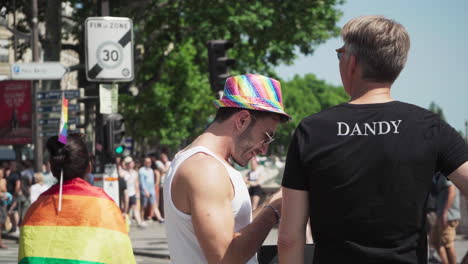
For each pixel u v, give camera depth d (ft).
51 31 76.38
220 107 8.73
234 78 8.70
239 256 7.98
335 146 7.45
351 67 7.91
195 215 7.95
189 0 78.28
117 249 11.10
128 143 97.09
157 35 85.61
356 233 7.35
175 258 8.47
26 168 63.41
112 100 37.35
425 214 7.48
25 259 10.96
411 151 7.37
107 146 37.01
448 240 30.60
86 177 11.50
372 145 7.39
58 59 76.79
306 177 7.63
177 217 8.27
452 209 30.50
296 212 7.67
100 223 11.05
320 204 7.49
